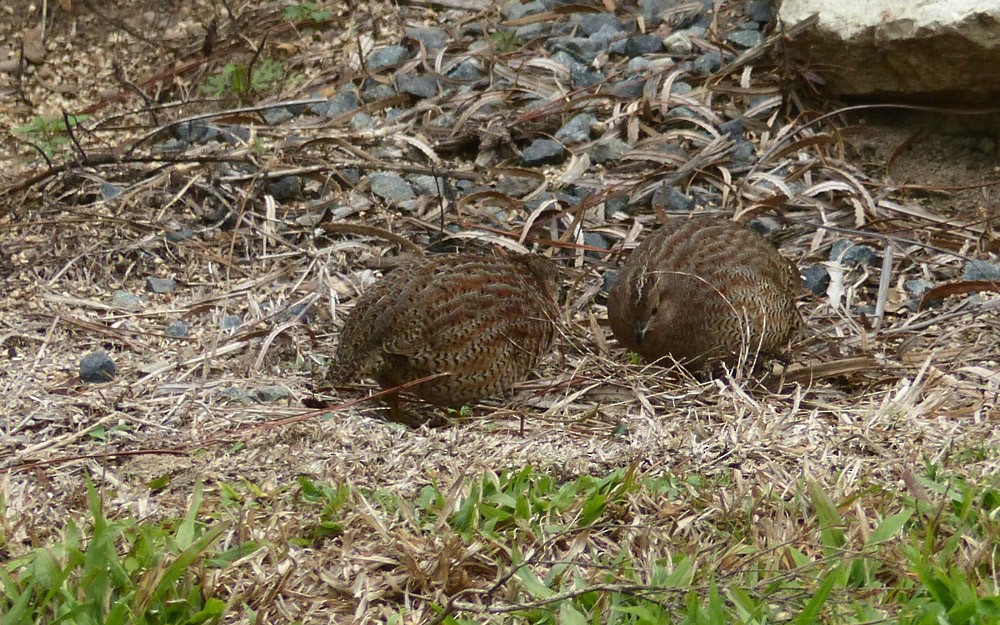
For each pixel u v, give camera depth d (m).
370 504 7.58
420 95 15.66
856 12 14.47
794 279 12.01
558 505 7.60
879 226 13.38
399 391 10.10
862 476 7.99
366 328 9.97
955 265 12.73
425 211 13.73
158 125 15.48
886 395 9.91
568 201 13.74
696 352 11.07
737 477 7.94
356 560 6.98
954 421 9.09
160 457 8.60
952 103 14.43
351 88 16.03
